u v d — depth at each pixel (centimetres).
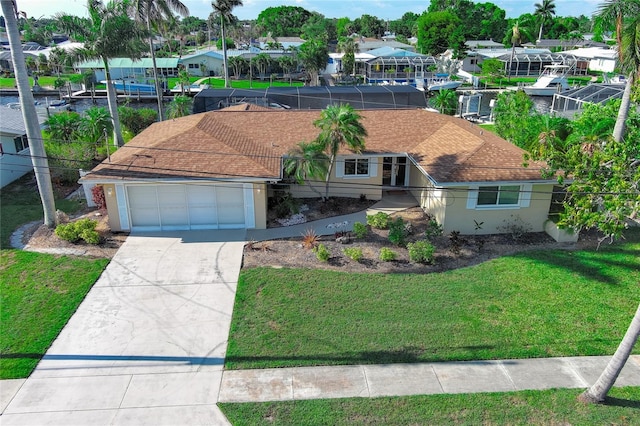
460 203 2034
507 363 1312
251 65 7356
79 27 3114
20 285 1645
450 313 1517
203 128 2331
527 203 2070
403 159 2562
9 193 2586
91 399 1176
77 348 1352
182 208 2066
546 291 1645
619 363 1128
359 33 14425
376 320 1477
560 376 1270
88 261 1808
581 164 1563
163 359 1312
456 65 7950
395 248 1936
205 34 16462
